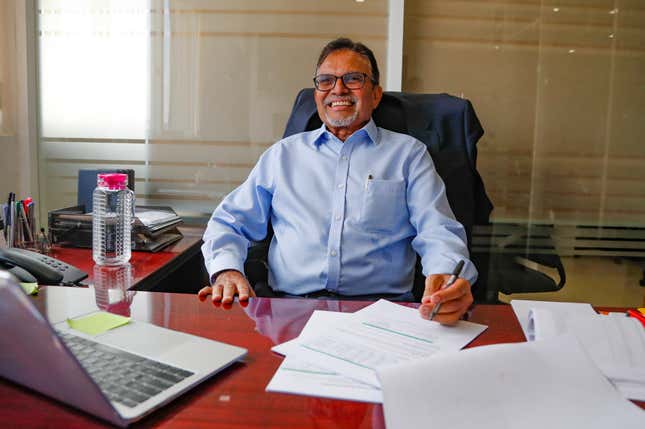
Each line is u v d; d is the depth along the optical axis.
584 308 1.02
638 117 2.20
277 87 2.24
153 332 0.84
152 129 2.28
